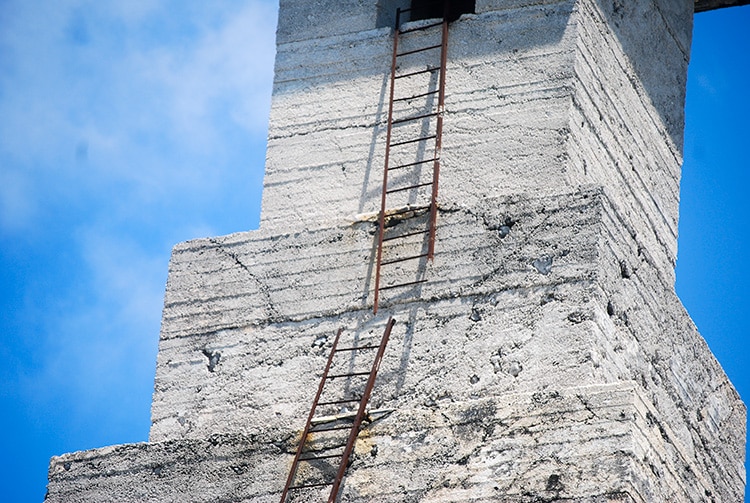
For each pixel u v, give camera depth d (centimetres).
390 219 4572
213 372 4584
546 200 4466
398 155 4678
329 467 4294
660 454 4231
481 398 4266
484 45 4741
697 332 4759
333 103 4809
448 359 4384
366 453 4262
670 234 4978
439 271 4478
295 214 4722
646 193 4897
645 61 4997
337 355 4484
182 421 4562
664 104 5050
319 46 4884
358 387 4428
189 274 4700
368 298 4512
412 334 4438
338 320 4528
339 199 4700
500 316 4384
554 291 4372
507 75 4697
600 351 4319
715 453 4731
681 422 4603
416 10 4966
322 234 4619
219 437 4409
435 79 4731
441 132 4662
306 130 4800
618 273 4450
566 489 4078
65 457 4525
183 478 4400
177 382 4603
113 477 4459
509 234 4459
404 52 4788
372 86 4791
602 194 4441
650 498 4122
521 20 4741
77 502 4466
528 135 4622
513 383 4312
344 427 4334
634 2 4997
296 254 4625
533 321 4356
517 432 4169
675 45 5141
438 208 4544
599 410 4134
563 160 4578
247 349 4581
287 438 4359
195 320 4650
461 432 4212
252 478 4344
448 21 4791
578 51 4700
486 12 4772
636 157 4878
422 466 4206
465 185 4606
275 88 4872
